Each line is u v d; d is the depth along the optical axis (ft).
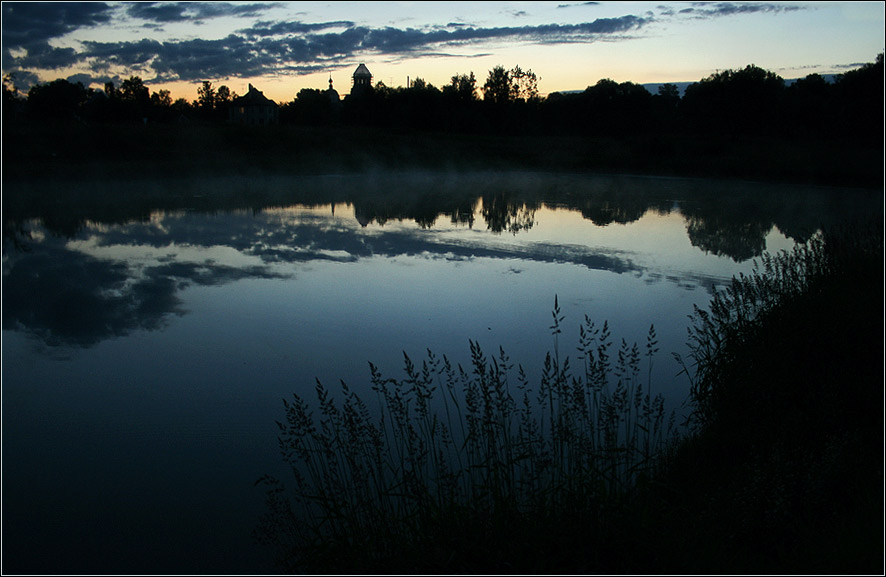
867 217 60.70
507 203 78.18
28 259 44.27
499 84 208.13
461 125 193.06
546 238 51.93
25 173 92.58
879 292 22.15
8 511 15.67
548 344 26.43
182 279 38.75
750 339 21.76
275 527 14.65
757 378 18.45
